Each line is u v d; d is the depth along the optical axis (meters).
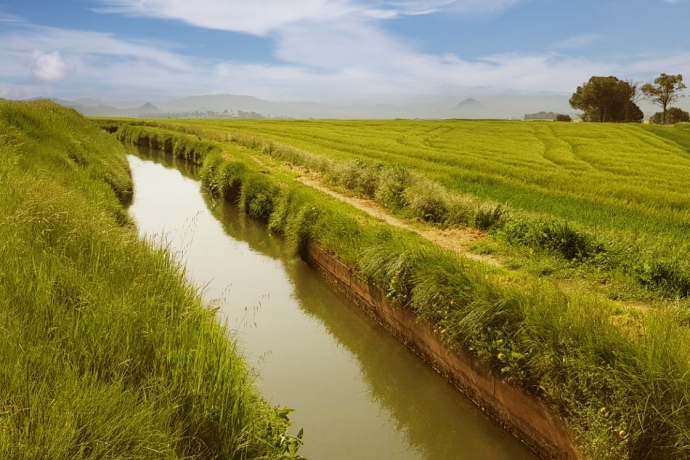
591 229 9.98
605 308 5.98
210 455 3.98
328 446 5.82
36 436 3.35
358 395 6.88
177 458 3.61
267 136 40.44
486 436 5.96
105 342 4.67
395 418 6.45
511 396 5.62
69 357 4.25
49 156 13.26
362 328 9.12
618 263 8.02
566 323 5.31
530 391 5.35
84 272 6.18
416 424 6.36
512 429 5.68
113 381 4.17
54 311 5.02
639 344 4.79
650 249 8.48
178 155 32.62
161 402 4.15
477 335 6.09
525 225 10.05
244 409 4.39
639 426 4.17
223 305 9.59
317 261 11.48
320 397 6.76
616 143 46.56
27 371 3.98
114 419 3.68
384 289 8.37
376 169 16.95
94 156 17.89
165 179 24.47
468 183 16.81
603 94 98.25
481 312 6.07
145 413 3.85
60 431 3.43
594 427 4.41
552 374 5.05
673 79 97.00
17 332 4.49
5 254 5.98
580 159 33.41
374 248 8.88
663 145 46.19
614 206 13.69
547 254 8.78
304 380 7.17
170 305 5.78
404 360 7.77
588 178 21.17
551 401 5.05
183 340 5.01
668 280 7.17
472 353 6.24
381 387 7.11
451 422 6.36
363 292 9.18
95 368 4.33
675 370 4.27
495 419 5.94
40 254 6.30
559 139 49.84
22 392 3.74
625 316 6.07
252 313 9.35
